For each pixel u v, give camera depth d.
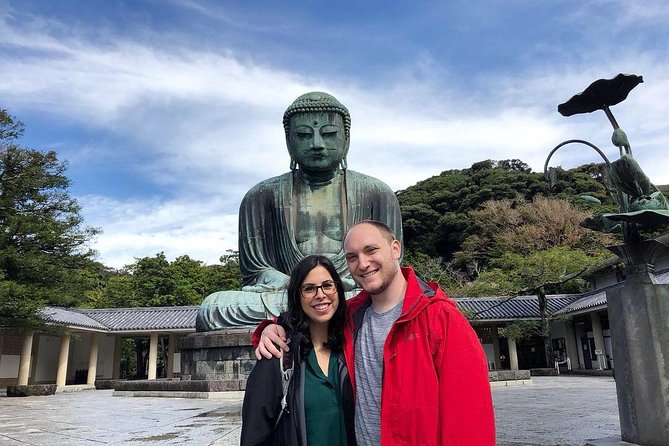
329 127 15.64
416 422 2.53
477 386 2.52
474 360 2.58
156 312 32.47
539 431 7.45
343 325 2.95
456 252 42.56
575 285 35.88
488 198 46.78
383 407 2.61
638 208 5.66
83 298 25.56
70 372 32.47
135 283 41.12
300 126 15.63
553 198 41.44
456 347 2.59
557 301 32.88
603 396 13.26
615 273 31.66
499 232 41.44
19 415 11.27
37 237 23.41
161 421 9.02
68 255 24.73
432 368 2.61
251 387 2.74
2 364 27.59
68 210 24.91
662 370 5.20
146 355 40.81
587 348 32.78
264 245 16.11
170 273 41.12
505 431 7.50
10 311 21.39
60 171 24.80
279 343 2.80
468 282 37.62
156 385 15.81
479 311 30.11
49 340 31.42
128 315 32.12
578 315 31.64
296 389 2.72
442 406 2.52
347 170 16.53
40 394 21.02
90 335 33.34
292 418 2.68
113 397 16.81
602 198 43.44
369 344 2.84
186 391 14.35
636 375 5.32
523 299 33.50
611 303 5.70
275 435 2.72
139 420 9.33
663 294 5.34
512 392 15.37
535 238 38.28
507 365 37.31
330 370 2.85
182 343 15.34
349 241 2.97
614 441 5.59
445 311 2.71
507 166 59.25
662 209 5.64
